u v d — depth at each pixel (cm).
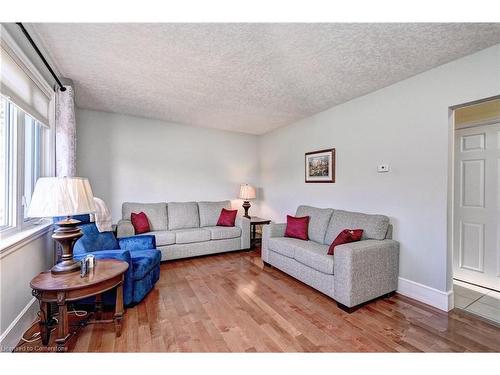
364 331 193
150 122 436
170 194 457
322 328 197
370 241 252
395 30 181
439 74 234
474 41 194
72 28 183
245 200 527
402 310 228
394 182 272
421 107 248
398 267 264
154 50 214
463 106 225
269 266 352
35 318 201
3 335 160
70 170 273
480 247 274
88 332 189
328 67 240
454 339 183
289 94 311
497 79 198
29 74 201
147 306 232
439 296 232
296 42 199
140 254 267
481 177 272
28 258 195
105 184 404
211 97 326
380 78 262
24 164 210
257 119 427
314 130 393
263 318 212
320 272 255
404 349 172
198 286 280
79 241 223
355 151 320
